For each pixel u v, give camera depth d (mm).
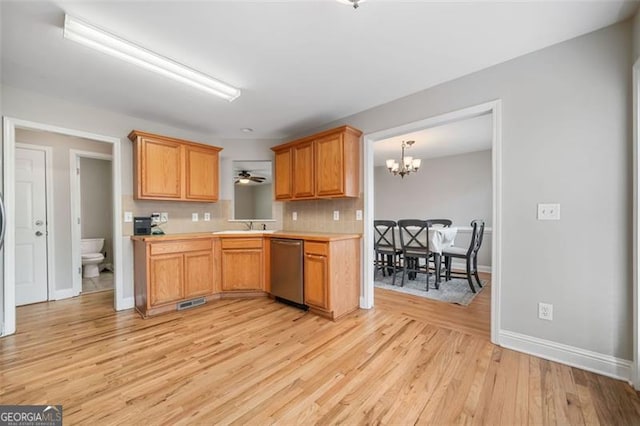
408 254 4031
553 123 1921
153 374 1787
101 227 5258
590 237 1802
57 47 1880
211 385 1673
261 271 3449
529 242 2021
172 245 2977
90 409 1467
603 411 1437
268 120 3361
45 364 1906
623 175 1697
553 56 1918
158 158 3152
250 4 1520
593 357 1787
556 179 1913
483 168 5145
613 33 1717
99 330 2479
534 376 1745
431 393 1591
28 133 3305
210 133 3873
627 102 1682
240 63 2117
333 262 2732
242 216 4059
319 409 1466
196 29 1725
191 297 3117
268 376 1763
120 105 2863
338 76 2326
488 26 1721
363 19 1647
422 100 2582
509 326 2117
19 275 3221
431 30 1755
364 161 3053
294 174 3434
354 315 2844
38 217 3359
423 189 5875
